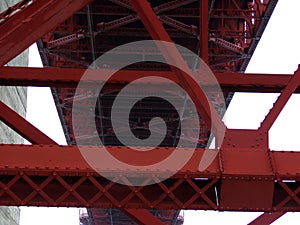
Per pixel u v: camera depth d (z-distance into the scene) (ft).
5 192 37.11
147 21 38.78
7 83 56.70
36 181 38.60
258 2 89.76
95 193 39.45
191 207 38.68
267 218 50.47
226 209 37.63
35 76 56.80
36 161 37.24
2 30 33.37
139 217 44.21
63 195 37.70
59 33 99.55
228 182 36.96
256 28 93.81
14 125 46.65
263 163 37.42
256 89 55.52
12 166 36.86
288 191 37.17
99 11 93.61
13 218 130.41
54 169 36.99
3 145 37.40
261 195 37.32
